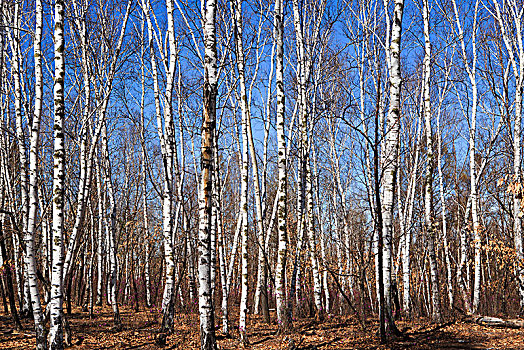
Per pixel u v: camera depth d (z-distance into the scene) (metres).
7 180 15.60
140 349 11.73
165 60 14.44
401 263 21.84
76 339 13.14
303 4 18.44
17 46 13.21
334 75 20.31
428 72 17.44
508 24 18.34
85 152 12.99
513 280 21.25
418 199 23.33
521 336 13.02
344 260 22.89
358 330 13.91
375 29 19.09
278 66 12.69
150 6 14.20
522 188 12.94
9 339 12.80
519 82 17.09
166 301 13.06
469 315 17.02
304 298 19.66
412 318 17.17
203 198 8.84
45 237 16.52
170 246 13.25
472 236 21.05
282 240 12.72
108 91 13.20
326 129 25.03
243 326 11.81
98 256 24.30
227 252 27.02
